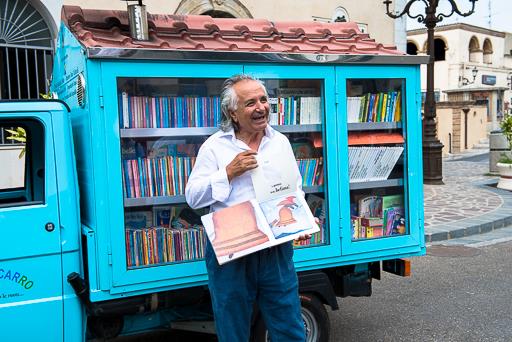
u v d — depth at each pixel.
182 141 3.43
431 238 7.51
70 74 3.46
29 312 2.97
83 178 3.23
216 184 2.77
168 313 3.54
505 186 11.68
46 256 3.00
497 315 4.66
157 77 3.13
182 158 3.41
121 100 3.16
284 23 4.27
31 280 2.97
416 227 3.95
